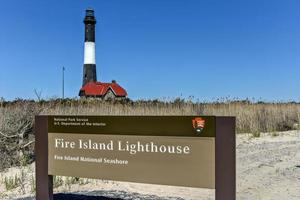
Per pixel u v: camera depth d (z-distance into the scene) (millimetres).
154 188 8547
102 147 5816
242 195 7980
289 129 20516
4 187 8625
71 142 6066
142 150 5523
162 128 5379
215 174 5055
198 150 5156
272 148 14031
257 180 9180
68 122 6090
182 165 5254
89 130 5914
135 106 20938
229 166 4977
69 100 19297
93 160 5891
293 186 8547
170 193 8164
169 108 20391
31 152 11891
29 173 9938
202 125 5125
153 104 21438
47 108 13945
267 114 20422
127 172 5633
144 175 5500
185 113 19734
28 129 11984
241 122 19109
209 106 20781
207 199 7719
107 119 5777
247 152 13203
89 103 20234
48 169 6254
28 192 8156
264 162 11328
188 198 7785
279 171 10109
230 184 4973
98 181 9016
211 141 5082
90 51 65562
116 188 8492
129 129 5605
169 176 5332
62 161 6145
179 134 5266
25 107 12258
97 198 7562
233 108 20344
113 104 21109
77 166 6023
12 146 11383
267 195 7930
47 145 6266
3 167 10664
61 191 8188
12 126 11523
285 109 21672
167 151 5348
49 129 6246
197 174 5160
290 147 14234
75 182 8898
